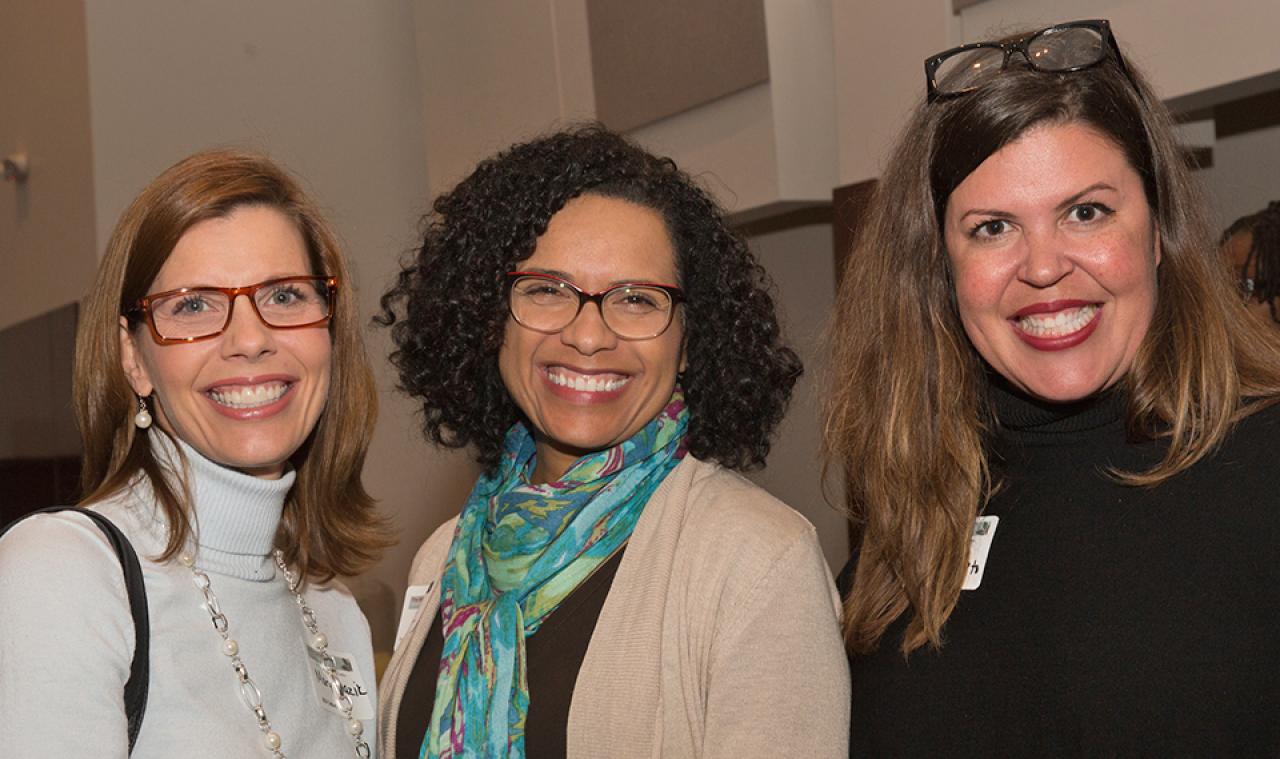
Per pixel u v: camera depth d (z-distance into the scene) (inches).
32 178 254.4
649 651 73.4
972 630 72.6
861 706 76.5
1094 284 68.2
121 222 71.0
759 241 224.2
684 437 83.1
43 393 243.3
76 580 63.9
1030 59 69.5
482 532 87.8
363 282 255.4
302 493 82.0
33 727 60.2
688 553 74.9
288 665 74.7
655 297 79.0
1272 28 115.0
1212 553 65.1
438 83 248.2
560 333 78.5
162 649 67.8
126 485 71.7
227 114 243.8
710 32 180.9
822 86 177.2
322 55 255.4
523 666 77.5
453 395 85.4
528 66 220.8
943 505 75.7
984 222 70.3
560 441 80.8
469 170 240.5
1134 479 68.7
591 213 78.8
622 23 198.8
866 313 81.4
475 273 81.3
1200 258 70.2
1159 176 70.6
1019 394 74.8
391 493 245.9
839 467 112.4
